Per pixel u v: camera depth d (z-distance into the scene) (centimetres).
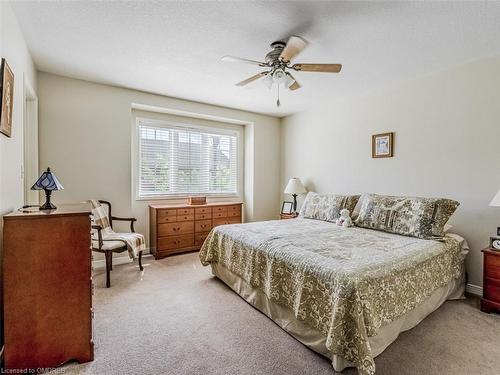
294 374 157
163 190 437
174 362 167
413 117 318
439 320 216
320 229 293
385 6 185
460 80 279
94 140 344
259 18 202
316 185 449
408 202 276
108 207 350
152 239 406
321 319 167
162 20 206
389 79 322
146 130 418
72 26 216
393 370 159
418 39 229
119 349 179
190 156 463
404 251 208
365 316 148
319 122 443
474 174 271
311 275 177
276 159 521
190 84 346
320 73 304
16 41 204
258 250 233
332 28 213
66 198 328
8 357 154
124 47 250
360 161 378
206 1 183
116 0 184
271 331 202
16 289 154
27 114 292
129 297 258
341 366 156
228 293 270
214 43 240
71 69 302
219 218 449
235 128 508
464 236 277
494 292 226
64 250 163
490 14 193
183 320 217
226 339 192
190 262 370
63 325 163
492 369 160
